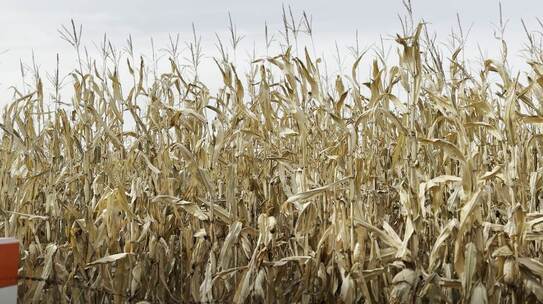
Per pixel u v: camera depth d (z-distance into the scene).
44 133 6.02
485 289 3.86
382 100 4.61
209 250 4.87
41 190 5.75
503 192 4.40
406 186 4.65
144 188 5.25
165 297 4.96
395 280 4.05
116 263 4.77
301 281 4.55
